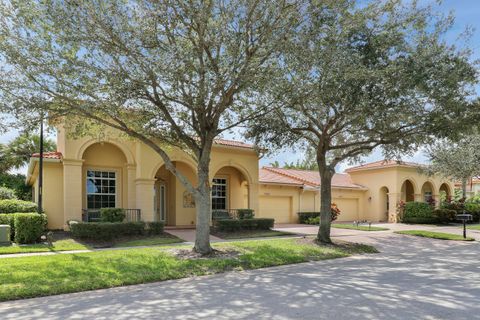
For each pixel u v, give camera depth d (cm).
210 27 1077
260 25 1085
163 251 1245
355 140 1697
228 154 2222
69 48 1060
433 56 1271
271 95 1235
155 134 1323
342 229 2298
